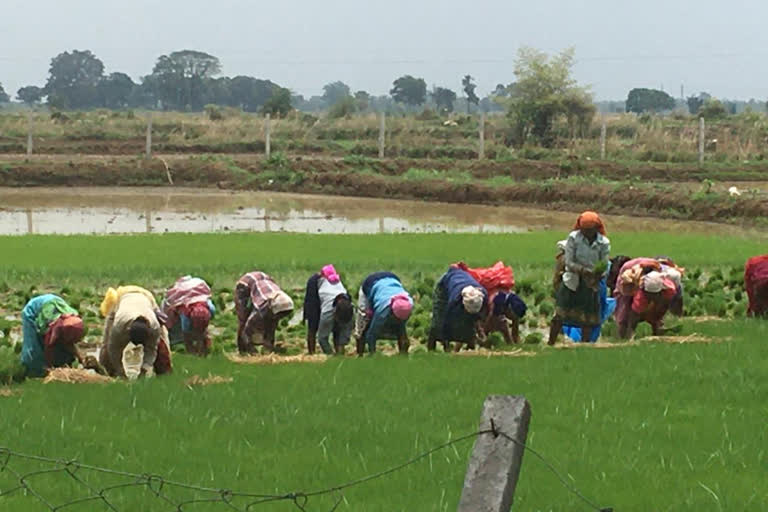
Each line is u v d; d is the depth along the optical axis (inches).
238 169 3390.7
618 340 1131.3
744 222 2655.0
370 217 2731.3
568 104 4037.9
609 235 2161.7
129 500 613.9
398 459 685.3
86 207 2866.6
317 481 646.5
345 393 853.8
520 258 1768.0
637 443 721.0
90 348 1132.5
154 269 1599.4
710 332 1134.4
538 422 766.5
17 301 1403.8
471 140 4065.0
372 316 1049.5
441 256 1786.4
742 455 695.7
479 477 422.6
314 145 3961.6
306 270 1617.9
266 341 1085.8
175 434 741.9
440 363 971.9
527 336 1159.6
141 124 4242.1
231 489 632.4
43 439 722.8
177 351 1096.2
